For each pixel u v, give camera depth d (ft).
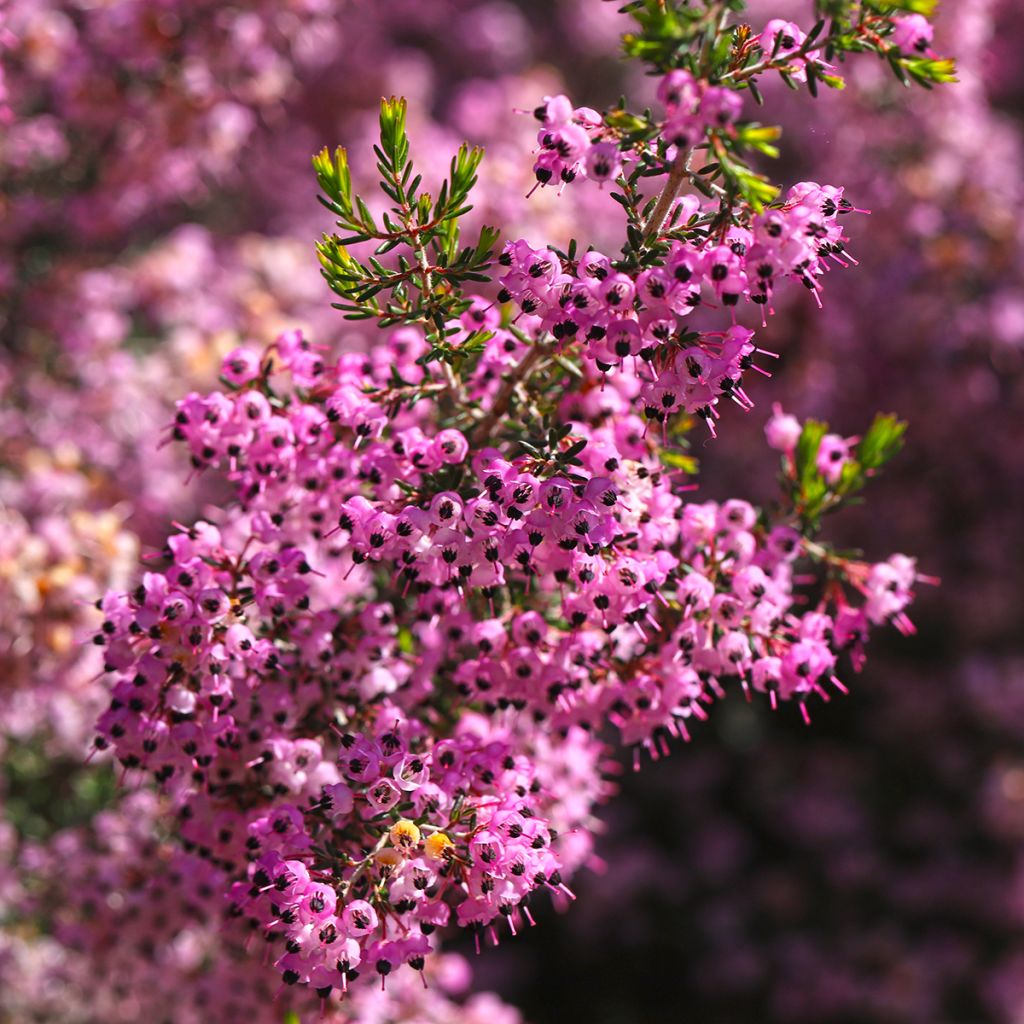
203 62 14.79
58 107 15.12
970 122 18.79
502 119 23.44
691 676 7.07
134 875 9.63
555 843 8.66
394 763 6.00
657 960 22.72
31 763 13.99
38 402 15.70
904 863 22.65
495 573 5.95
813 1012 21.38
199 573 6.55
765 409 19.34
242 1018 9.04
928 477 21.50
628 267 5.71
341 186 6.36
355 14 24.18
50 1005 13.43
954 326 19.03
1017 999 20.92
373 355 8.05
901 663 22.89
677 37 5.13
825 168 19.61
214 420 7.00
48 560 11.62
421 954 5.79
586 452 6.49
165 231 21.29
